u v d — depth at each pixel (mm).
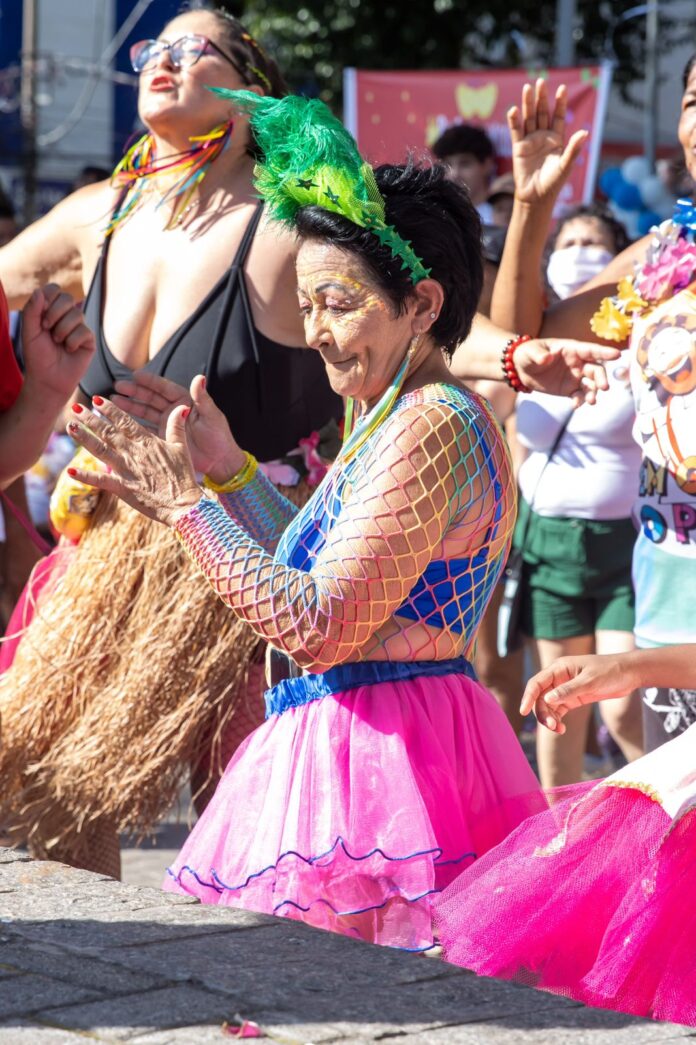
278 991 3504
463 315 4586
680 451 5246
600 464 8328
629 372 5625
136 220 6539
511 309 6301
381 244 4355
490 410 4617
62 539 6730
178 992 3498
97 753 6012
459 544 4469
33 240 6879
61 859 6188
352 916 4387
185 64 6266
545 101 6219
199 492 4516
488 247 8812
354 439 4527
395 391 4504
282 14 36750
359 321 4395
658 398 5316
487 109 18578
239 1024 3301
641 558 5477
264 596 4293
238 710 6102
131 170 6684
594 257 9352
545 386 5832
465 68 39125
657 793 4242
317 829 4383
